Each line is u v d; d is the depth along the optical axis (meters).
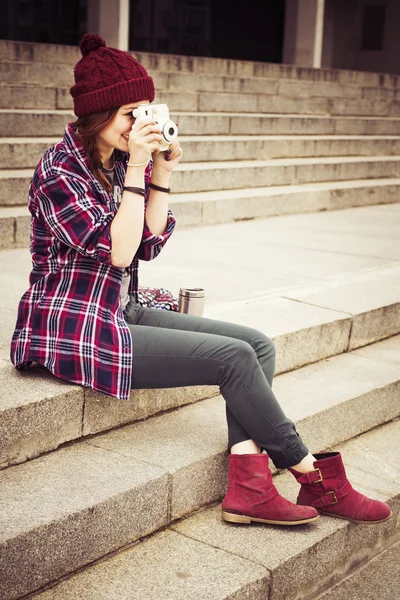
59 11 14.75
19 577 2.07
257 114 9.73
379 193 8.55
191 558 2.38
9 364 2.79
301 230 6.61
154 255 2.70
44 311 2.54
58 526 2.15
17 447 2.45
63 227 2.37
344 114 10.91
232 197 6.87
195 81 9.62
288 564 2.42
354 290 4.45
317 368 3.74
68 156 2.43
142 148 2.33
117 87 2.32
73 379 2.53
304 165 8.21
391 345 4.19
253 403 2.51
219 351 2.48
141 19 16.41
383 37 22.36
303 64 16.75
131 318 2.72
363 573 2.82
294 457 2.58
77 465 2.49
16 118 6.77
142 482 2.41
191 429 2.89
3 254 4.99
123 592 2.17
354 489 2.89
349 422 3.43
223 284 4.47
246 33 18.31
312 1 16.47
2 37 14.37
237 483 2.58
